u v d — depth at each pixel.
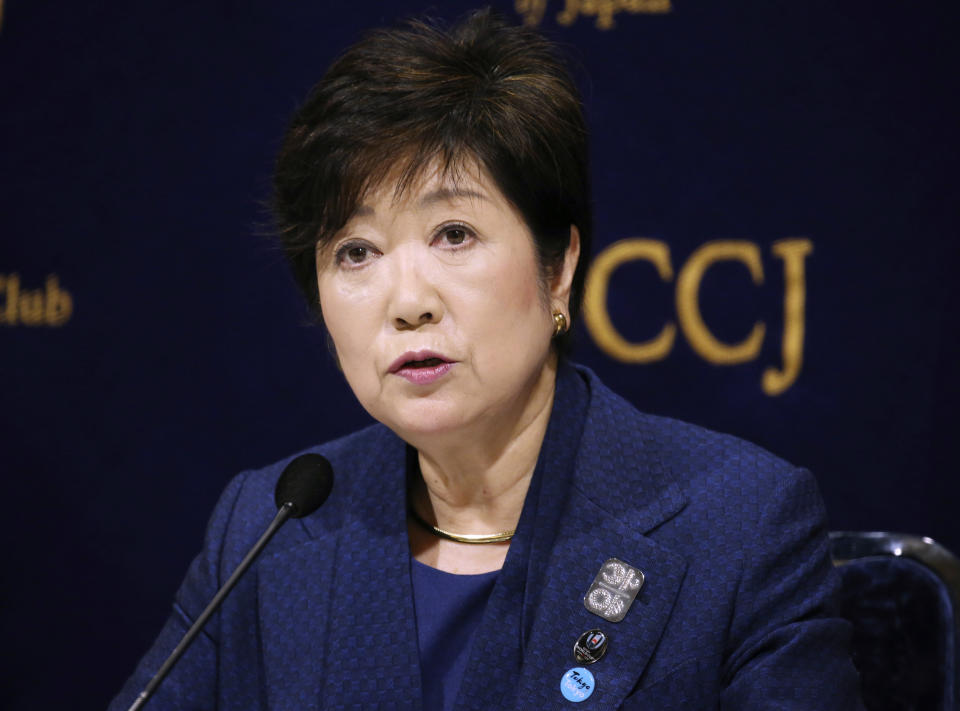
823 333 9.58
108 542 10.49
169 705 5.45
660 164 9.76
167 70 10.20
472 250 4.57
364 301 4.62
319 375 10.27
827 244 9.55
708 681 4.76
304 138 4.72
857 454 9.58
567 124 4.75
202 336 10.34
